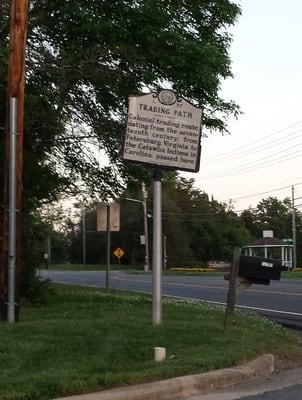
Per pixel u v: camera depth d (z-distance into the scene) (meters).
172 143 10.05
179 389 6.70
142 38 15.07
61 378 6.51
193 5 16.11
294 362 8.77
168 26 15.23
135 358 7.69
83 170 17.88
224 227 98.06
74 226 97.81
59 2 14.59
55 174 16.62
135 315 11.42
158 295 10.05
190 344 8.62
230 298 9.97
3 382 6.36
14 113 10.71
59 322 10.08
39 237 15.19
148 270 65.50
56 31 15.30
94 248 105.50
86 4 14.71
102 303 14.09
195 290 25.64
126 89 15.78
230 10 16.47
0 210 13.51
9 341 8.41
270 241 67.00
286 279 39.44
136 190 18.88
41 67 14.71
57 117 14.98
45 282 14.30
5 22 13.73
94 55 14.65
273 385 7.32
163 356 7.69
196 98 16.83
